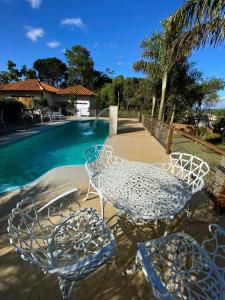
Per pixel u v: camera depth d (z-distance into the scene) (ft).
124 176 8.77
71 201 10.02
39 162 23.40
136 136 33.24
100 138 38.63
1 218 9.25
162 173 9.34
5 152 26.21
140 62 37.45
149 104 64.80
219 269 5.22
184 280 5.29
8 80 120.88
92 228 6.66
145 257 4.92
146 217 6.37
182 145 20.59
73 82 136.56
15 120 45.50
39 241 7.45
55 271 4.41
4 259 6.97
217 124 44.42
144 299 5.76
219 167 11.01
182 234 6.14
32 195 11.45
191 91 40.34
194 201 11.27
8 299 5.66
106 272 6.61
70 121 54.29
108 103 97.76
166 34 29.43
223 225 9.26
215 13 13.78
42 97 64.08
